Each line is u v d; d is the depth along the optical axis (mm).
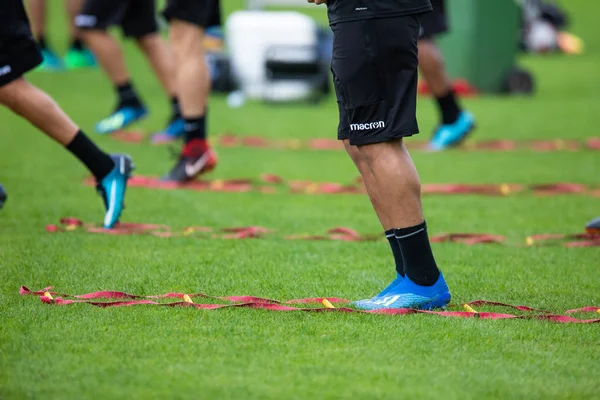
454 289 12797
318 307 11664
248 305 11516
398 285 11898
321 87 37406
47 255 14172
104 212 17922
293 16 38469
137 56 49344
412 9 11031
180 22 20672
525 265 14281
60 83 39281
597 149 27625
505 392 8742
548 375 9266
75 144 15820
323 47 37688
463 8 39125
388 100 11141
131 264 13766
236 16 38469
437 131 27219
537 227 17578
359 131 11289
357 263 14211
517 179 22844
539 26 54281
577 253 15164
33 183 20750
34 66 15258
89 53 44844
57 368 9227
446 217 18484
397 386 8852
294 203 19703
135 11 26781
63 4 68750
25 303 11539
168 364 9406
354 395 8586
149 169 23219
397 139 11375
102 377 8977
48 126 15617
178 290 12422
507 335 10586
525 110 35219
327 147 27859
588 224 16297
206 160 21172
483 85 39906
